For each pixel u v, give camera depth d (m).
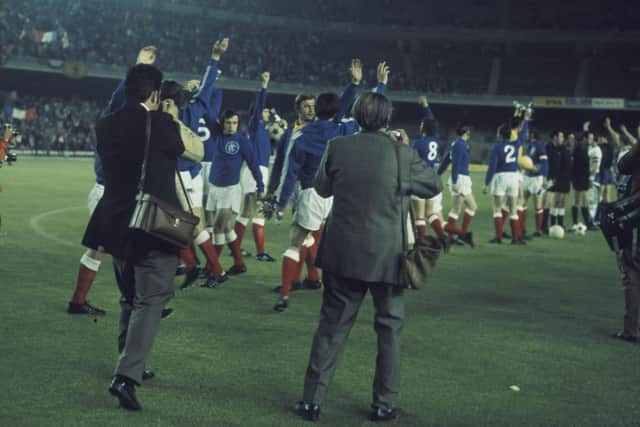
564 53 51.84
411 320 6.23
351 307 3.99
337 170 3.97
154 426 3.68
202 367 4.68
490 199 22.19
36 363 4.56
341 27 53.31
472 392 4.42
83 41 42.75
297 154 6.37
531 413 4.09
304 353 5.09
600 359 5.25
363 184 3.89
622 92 49.81
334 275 3.94
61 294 6.57
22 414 3.74
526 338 5.77
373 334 5.70
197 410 3.93
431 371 4.80
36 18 41.28
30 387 4.14
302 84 49.12
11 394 4.01
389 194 3.89
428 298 7.21
